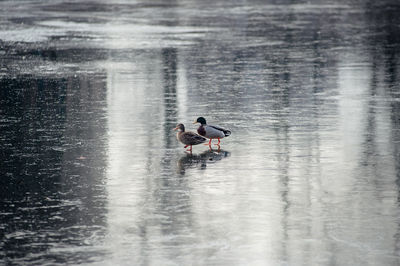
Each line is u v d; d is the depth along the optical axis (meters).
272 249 10.22
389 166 14.84
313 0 75.19
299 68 30.48
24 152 16.16
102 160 15.45
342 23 51.03
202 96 24.08
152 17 55.81
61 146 16.80
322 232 10.88
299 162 15.23
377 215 11.64
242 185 13.45
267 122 19.80
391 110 21.44
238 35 43.25
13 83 26.36
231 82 26.98
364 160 15.37
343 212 11.80
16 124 19.39
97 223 11.30
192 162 15.29
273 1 73.81
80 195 12.80
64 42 39.47
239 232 10.88
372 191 13.02
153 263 9.73
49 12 60.72
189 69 30.17
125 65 31.20
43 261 9.77
